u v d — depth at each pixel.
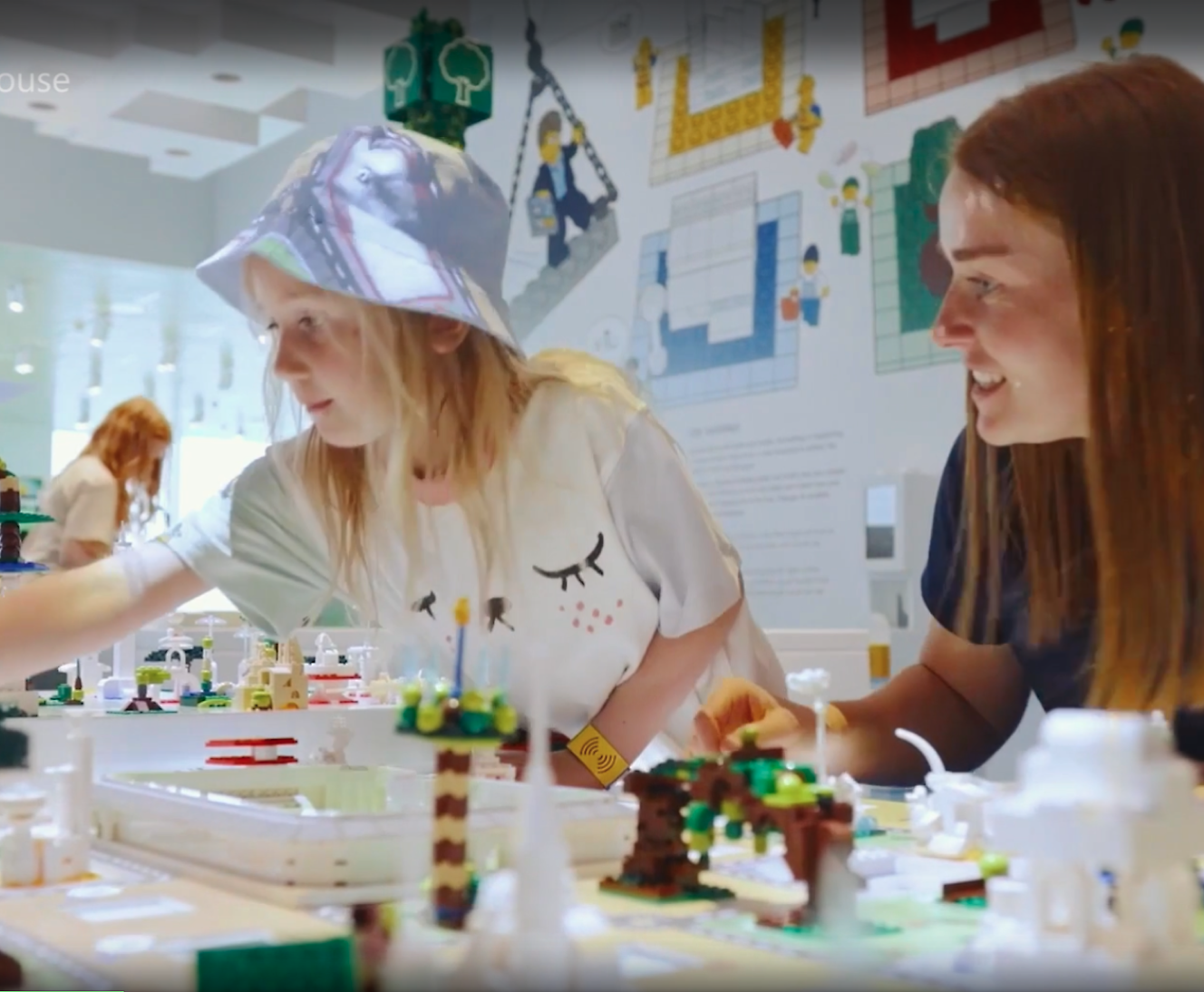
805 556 2.05
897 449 1.91
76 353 2.80
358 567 1.28
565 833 0.69
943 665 1.75
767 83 2.14
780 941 0.54
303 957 0.49
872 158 1.97
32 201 2.34
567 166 2.51
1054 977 0.46
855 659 1.63
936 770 0.81
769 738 0.97
